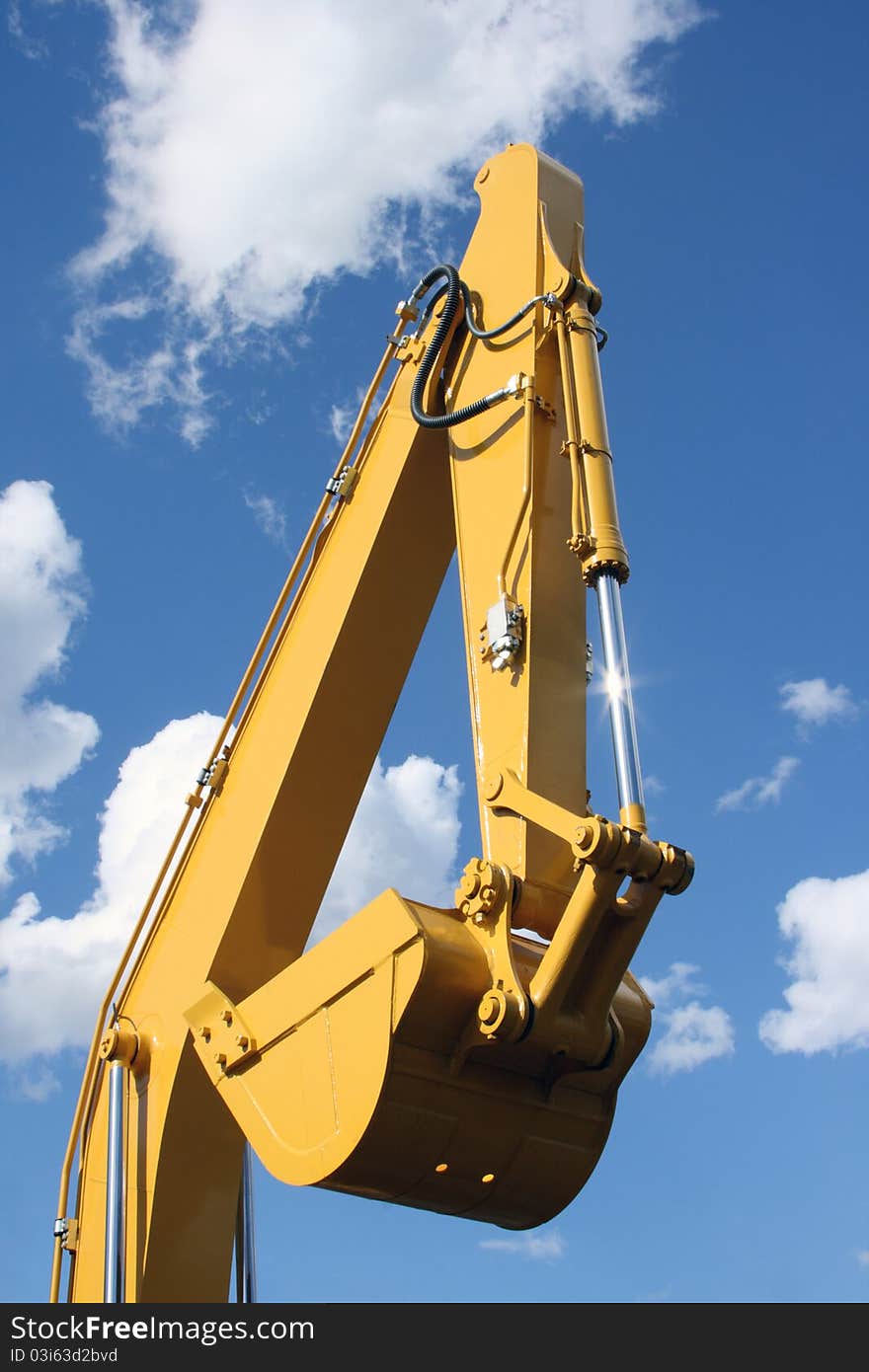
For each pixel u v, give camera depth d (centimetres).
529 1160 537
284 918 695
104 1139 727
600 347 612
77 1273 722
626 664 525
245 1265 711
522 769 548
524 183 666
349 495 726
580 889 493
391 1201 543
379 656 704
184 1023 684
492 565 598
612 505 556
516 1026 494
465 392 655
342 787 702
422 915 516
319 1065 542
